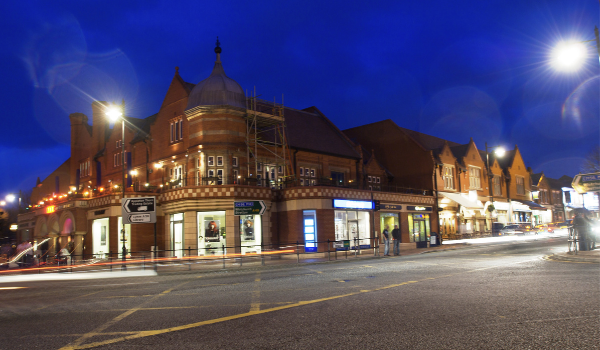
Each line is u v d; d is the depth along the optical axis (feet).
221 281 48.55
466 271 46.88
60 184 172.55
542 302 26.81
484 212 164.76
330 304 29.09
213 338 21.22
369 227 114.11
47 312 31.17
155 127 118.01
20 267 99.19
